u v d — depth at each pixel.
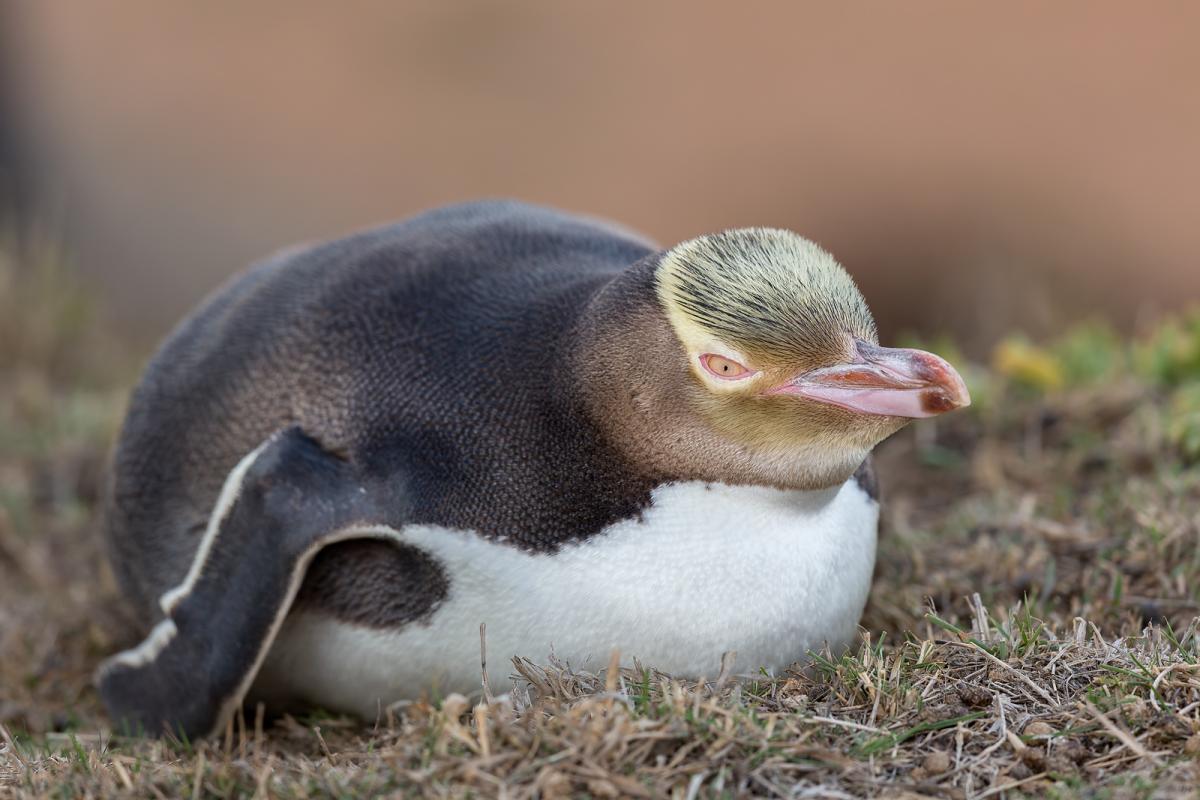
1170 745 8.08
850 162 33.19
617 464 9.02
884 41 36.75
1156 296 26.86
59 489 15.77
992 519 12.37
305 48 38.38
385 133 35.78
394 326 9.97
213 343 10.74
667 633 8.94
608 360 9.05
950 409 8.59
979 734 8.34
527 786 7.89
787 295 8.78
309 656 9.83
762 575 9.00
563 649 9.02
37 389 18.33
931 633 9.86
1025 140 32.44
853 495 9.67
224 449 10.26
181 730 9.92
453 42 38.94
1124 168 30.78
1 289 20.06
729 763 7.96
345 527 9.26
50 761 9.26
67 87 34.47
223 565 9.66
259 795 8.15
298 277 10.78
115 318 24.92
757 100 35.81
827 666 9.10
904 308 29.91
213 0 39.69
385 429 9.58
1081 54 34.50
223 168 33.72
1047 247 29.06
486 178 34.34
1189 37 34.25
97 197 31.31
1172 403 13.80
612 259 10.53
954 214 31.00
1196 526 11.20
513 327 9.66
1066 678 8.80
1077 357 15.62
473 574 9.14
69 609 13.16
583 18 39.50
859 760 8.08
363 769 8.34
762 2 38.75
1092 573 11.11
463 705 8.44
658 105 36.19
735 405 8.76
